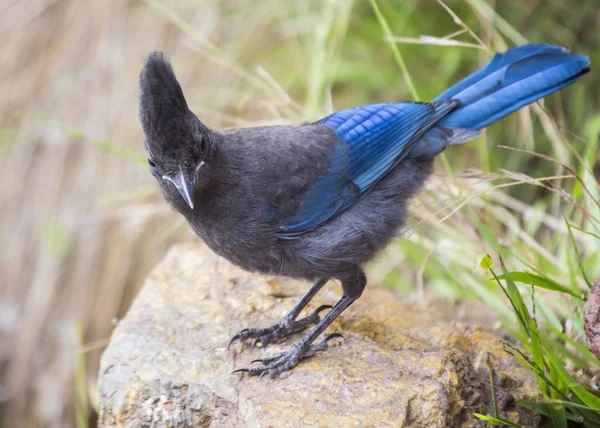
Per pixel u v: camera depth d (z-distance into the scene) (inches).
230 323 374.6
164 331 368.5
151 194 631.2
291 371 338.3
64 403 632.4
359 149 377.7
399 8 588.4
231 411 326.3
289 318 369.4
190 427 331.9
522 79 401.7
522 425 326.6
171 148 324.5
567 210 476.1
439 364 332.2
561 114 523.8
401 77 575.5
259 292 396.8
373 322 383.9
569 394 326.0
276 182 354.9
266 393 327.0
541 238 507.5
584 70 400.5
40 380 641.6
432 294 486.6
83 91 684.1
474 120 400.5
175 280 410.0
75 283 641.6
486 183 475.8
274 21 637.3
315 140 369.4
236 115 605.9
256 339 360.5
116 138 658.2
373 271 531.5
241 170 350.0
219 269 412.5
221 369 344.5
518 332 376.5
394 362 337.7
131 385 342.3
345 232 367.9
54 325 642.2
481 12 514.9
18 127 693.3
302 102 592.4
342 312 390.9
